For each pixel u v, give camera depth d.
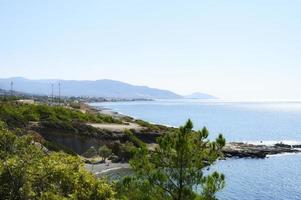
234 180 74.75
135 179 20.45
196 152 19.92
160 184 19.77
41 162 16.25
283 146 124.56
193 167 19.78
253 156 105.31
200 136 20.28
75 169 17.53
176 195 19.61
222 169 85.50
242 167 88.69
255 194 64.38
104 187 16.28
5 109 106.94
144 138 111.94
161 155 20.20
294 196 63.41
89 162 76.44
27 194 14.59
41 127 105.06
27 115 111.00
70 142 98.75
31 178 15.12
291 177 78.62
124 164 76.19
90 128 110.19
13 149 19.47
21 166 15.05
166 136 20.58
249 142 141.62
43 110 120.25
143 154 20.77
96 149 92.62
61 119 119.25
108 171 69.62
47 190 15.28
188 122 20.25
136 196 19.91
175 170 19.80
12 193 14.55
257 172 83.25
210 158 20.02
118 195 19.77
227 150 105.94
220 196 62.53
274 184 72.06
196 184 19.72
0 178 14.71
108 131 110.94
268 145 126.19
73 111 136.75
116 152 83.19
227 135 168.50
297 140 151.75
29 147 19.66
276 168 88.38
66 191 15.84
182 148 19.61
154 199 19.64
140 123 144.62
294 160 100.62
